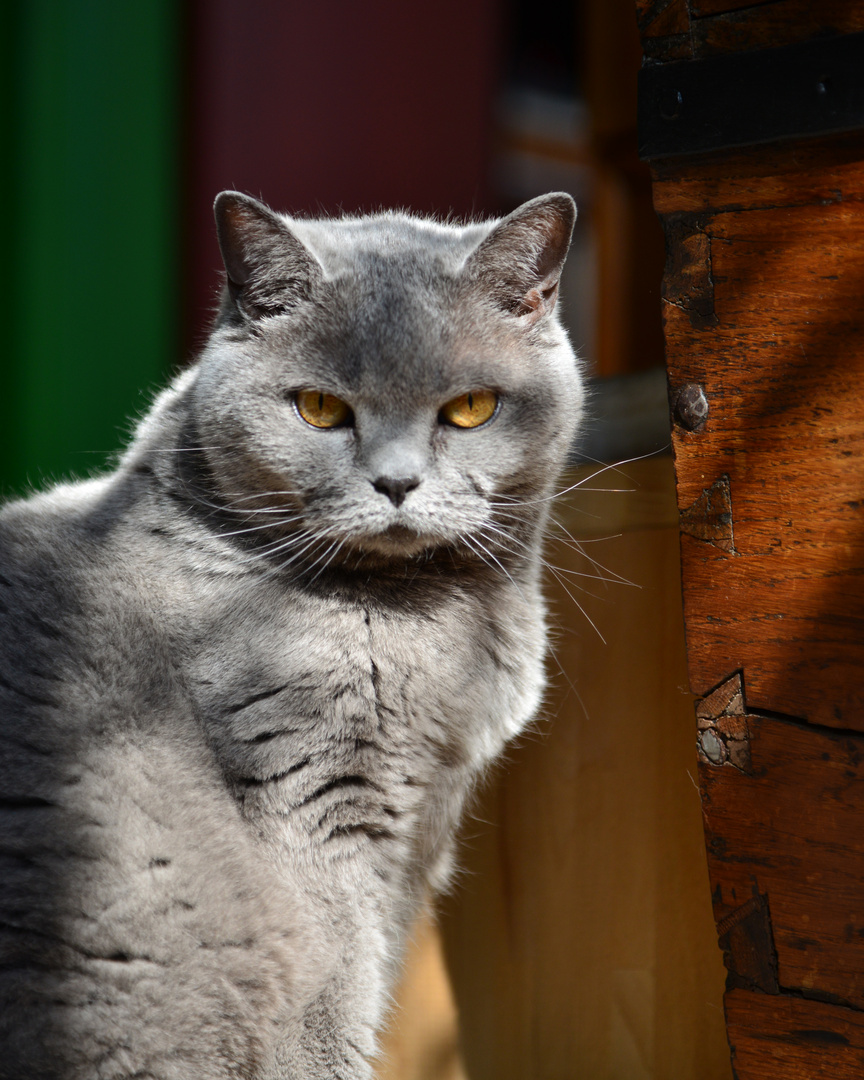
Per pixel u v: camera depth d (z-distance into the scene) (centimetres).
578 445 94
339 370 85
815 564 78
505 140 172
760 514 79
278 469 85
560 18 177
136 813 83
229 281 86
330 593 86
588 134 126
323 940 84
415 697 86
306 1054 84
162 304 119
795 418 78
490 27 135
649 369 93
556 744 93
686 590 80
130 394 119
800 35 77
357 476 85
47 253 116
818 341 78
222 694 84
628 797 91
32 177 115
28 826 82
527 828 93
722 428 79
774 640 78
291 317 86
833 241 77
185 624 85
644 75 79
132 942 82
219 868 83
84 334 117
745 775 79
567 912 92
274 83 120
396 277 86
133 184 117
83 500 89
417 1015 93
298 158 122
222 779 84
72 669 85
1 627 85
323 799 84
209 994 82
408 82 129
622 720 91
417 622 86
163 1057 81
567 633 93
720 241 79
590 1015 91
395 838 86
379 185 128
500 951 93
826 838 78
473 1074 93
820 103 77
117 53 116
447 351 85
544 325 88
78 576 86
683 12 78
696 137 78
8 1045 80
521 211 86
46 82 115
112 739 84
